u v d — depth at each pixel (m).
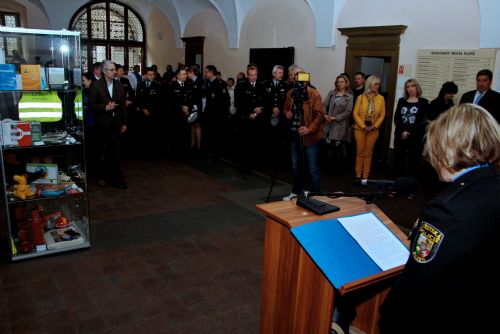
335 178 6.52
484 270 1.20
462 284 1.21
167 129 8.04
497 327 1.21
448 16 6.00
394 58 6.77
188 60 12.82
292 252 1.83
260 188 5.95
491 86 5.59
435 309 1.26
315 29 8.12
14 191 3.41
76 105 3.60
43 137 3.56
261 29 9.61
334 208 1.95
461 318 1.22
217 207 5.06
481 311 1.21
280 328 1.95
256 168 7.11
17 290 3.05
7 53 3.29
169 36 13.90
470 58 5.78
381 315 1.46
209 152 8.24
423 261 1.26
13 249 3.46
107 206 4.98
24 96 3.38
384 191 1.99
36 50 3.40
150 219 4.58
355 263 1.63
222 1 10.37
